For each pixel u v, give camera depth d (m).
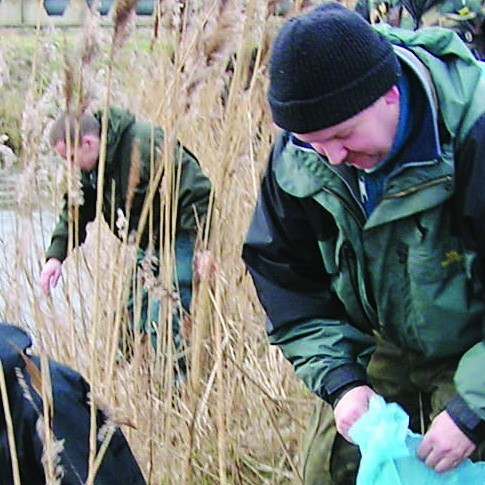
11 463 1.92
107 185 3.35
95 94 2.25
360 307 2.07
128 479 2.06
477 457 2.08
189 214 3.45
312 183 1.90
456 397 1.88
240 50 2.69
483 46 2.81
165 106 2.61
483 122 1.77
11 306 2.96
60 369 2.04
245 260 2.14
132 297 3.27
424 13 2.79
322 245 1.99
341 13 1.72
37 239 3.55
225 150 2.74
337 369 2.06
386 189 1.83
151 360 2.82
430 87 1.79
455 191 1.81
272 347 3.20
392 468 1.88
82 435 2.00
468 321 1.95
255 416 3.07
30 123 2.51
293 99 1.71
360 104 1.71
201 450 2.88
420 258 1.88
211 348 2.93
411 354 2.15
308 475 2.30
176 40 2.53
